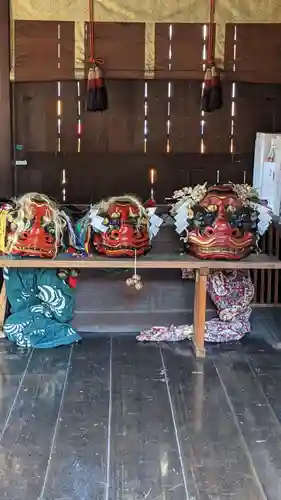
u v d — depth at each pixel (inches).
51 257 143.3
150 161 197.5
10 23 183.8
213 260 142.9
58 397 121.2
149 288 161.5
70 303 154.5
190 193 147.0
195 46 186.2
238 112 195.8
